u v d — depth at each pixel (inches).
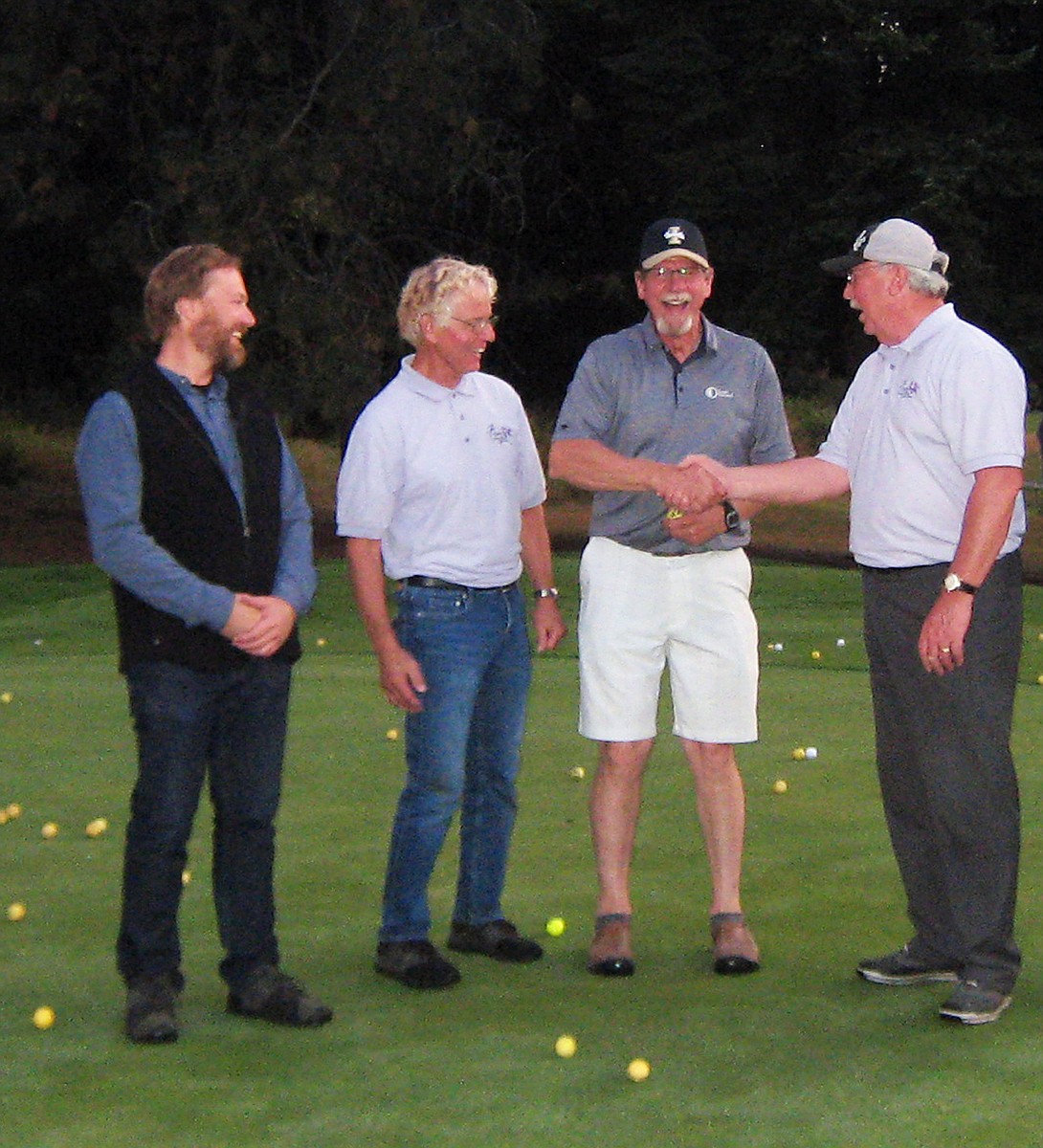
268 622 172.2
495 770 202.1
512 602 199.3
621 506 202.5
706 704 202.2
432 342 193.5
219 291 172.9
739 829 201.6
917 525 184.7
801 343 1232.8
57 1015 179.5
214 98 922.1
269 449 179.2
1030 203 1232.8
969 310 1217.4
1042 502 928.3
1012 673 184.7
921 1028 175.3
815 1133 147.1
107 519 169.3
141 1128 149.0
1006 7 1250.6
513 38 928.9
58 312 1343.5
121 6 915.4
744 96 1210.0
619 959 193.5
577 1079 160.6
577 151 1275.8
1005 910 179.8
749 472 199.2
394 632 196.5
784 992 187.2
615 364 203.6
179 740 173.0
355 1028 175.5
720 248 1244.5
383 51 906.1
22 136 926.4
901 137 1192.8
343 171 913.5
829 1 1175.0
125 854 175.6
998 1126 148.4
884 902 219.8
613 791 201.5
